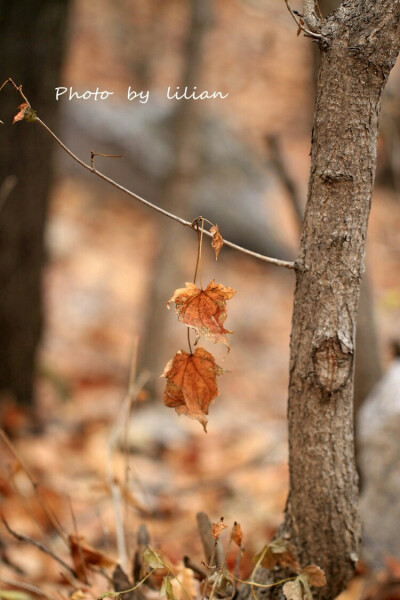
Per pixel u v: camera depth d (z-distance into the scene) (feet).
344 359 4.22
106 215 25.48
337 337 4.18
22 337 11.76
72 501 9.07
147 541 5.27
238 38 20.80
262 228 25.84
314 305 4.21
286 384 18.53
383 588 6.47
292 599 4.23
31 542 5.41
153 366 14.52
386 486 7.06
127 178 26.18
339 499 4.50
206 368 4.08
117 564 4.97
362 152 4.08
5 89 10.37
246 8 10.44
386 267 22.04
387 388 7.48
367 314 8.02
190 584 4.94
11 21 10.21
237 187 26.48
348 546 4.63
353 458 4.52
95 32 33.45
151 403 14.37
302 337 4.27
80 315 19.85
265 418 15.26
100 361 17.66
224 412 15.25
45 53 10.55
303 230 4.25
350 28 4.02
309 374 4.26
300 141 32.01
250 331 21.38
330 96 4.07
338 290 4.17
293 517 4.63
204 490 10.27
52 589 6.72
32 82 10.55
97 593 5.30
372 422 7.36
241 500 9.83
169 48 33.50
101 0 33.60
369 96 4.04
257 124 31.58
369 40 3.98
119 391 15.76
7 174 10.75
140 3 33.60
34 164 10.97
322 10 7.21
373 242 13.14
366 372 8.05
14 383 11.96
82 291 21.02
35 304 11.80
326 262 4.16
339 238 4.13
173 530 8.43
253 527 8.78
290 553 4.52
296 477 4.52
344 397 4.30
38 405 12.75
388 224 13.57
